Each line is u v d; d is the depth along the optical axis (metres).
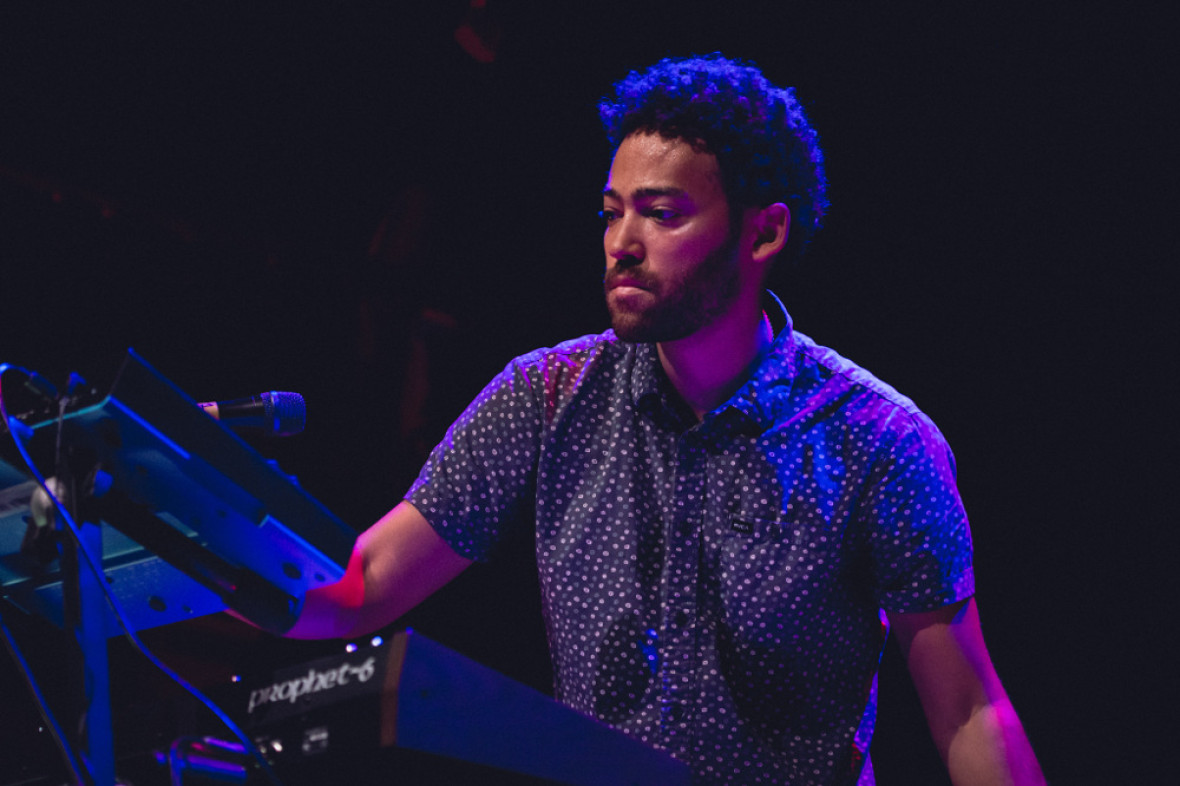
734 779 2.17
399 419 5.73
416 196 5.68
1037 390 6.12
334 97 6.82
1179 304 5.88
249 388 6.42
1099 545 6.06
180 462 1.40
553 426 2.33
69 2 6.45
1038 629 6.08
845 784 2.20
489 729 1.42
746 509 2.20
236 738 1.42
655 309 2.11
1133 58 5.70
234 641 4.66
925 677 2.20
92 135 6.54
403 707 1.32
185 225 6.47
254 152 6.79
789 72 6.06
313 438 5.95
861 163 6.11
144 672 3.00
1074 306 6.02
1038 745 5.91
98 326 6.35
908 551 2.17
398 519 2.35
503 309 6.79
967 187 6.04
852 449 2.21
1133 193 5.83
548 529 2.31
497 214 6.79
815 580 2.18
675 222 2.10
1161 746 5.81
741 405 2.20
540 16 6.44
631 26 6.32
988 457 6.20
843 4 5.96
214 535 1.53
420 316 5.68
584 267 6.80
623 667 2.21
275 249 6.52
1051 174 5.92
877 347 6.27
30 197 6.23
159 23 6.60
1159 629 5.93
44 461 1.41
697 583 2.19
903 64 5.96
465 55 6.67
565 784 1.52
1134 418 6.01
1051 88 5.83
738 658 2.19
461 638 6.13
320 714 1.36
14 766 1.56
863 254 6.23
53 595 1.64
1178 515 5.96
